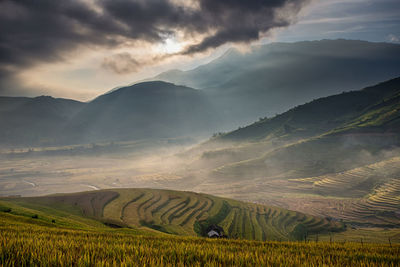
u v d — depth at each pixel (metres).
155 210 106.75
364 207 163.88
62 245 8.00
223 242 14.73
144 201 114.62
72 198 111.38
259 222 113.25
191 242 13.44
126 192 127.81
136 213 96.12
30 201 98.62
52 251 6.61
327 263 7.84
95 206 101.44
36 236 10.83
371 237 105.56
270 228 106.94
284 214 134.25
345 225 135.00
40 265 5.45
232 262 6.86
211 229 93.62
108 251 7.38
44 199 104.81
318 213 160.75
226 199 145.62
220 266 6.46
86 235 15.97
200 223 100.69
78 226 47.12
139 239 13.69
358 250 12.83
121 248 7.98
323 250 12.12
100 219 84.56
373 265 7.82
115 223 81.00
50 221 44.41
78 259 5.90
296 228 116.62
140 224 83.81
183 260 6.80
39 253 6.29
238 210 127.06
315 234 116.50
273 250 10.88
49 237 11.61
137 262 6.05
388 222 137.12
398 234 106.56
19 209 54.97
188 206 118.00
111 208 99.69
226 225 102.62
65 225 43.72
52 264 5.64
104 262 5.77
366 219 145.25
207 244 12.33
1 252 6.16
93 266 5.56
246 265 6.68
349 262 8.41
